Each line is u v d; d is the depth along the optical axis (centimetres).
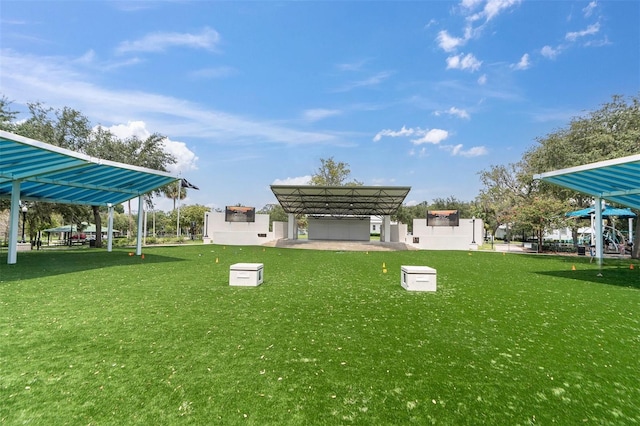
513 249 3216
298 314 650
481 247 3453
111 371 389
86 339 491
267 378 379
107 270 1229
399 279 1130
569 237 4525
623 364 432
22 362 410
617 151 1930
